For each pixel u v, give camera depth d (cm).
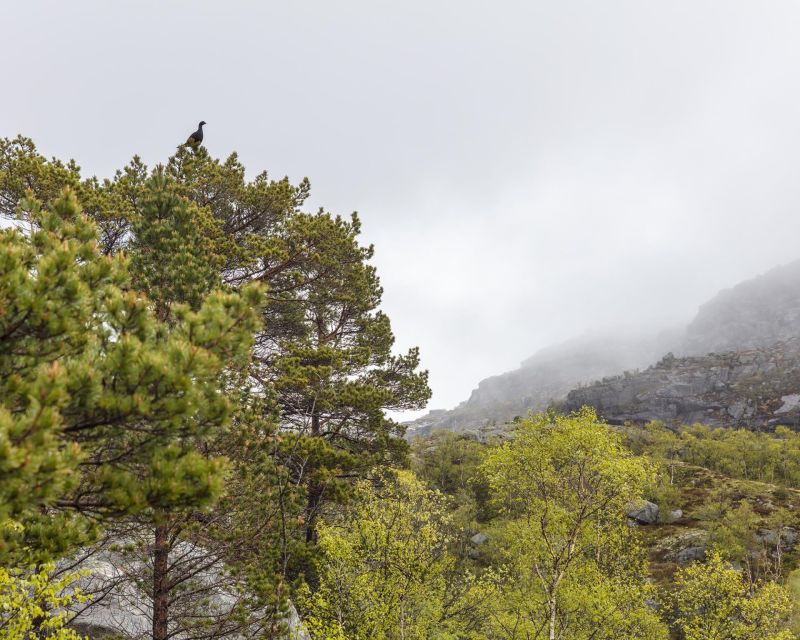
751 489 6775
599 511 1873
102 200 1642
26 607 730
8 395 446
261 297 559
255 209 2041
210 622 955
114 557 1072
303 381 1689
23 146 1717
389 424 2084
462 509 4641
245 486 948
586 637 1812
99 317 550
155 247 1152
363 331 2408
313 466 1630
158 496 478
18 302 455
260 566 967
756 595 2653
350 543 1450
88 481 510
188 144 1820
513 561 1981
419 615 1527
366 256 2158
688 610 2716
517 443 1992
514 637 1733
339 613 1288
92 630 1048
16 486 384
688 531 5716
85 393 453
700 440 9925
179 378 473
